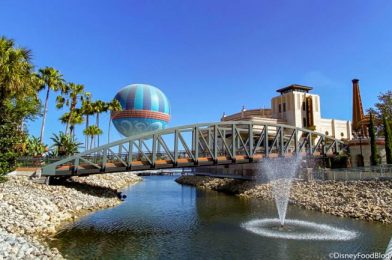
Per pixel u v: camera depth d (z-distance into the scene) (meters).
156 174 136.00
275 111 84.62
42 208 25.64
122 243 21.16
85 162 39.50
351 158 53.72
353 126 73.12
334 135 82.25
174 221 29.05
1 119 29.20
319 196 38.66
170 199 45.88
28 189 30.25
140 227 26.25
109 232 24.19
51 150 45.91
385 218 27.52
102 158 40.56
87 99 63.69
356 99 75.00
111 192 45.16
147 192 55.91
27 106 33.91
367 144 51.66
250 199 46.03
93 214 31.16
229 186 59.78
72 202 32.19
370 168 40.00
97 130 66.56
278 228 25.73
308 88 82.19
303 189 43.47
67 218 27.97
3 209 22.11
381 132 61.81
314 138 72.94
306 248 19.89
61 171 35.88
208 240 22.11
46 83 46.19
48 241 20.70
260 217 31.16
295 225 26.81
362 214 29.62
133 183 76.38
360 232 23.88
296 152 53.97
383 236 22.50
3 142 28.33
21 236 19.02
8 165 28.69
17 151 38.75
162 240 22.16
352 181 39.22
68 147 46.28
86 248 19.72
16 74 29.22
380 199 31.95
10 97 30.91
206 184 68.50
